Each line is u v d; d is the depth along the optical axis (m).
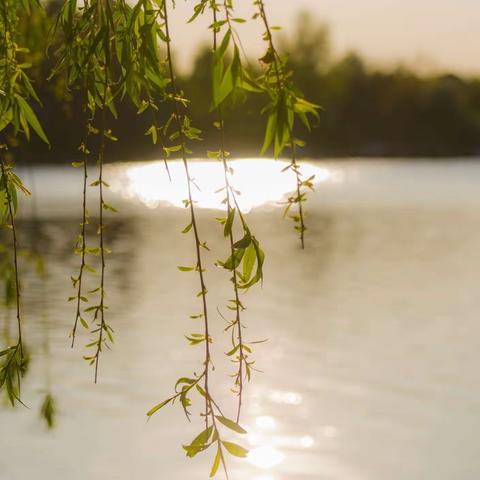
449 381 13.30
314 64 57.44
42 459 9.68
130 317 18.38
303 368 14.10
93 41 2.28
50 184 78.50
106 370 13.46
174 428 10.98
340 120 113.06
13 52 2.43
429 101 116.00
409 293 21.95
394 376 13.62
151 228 40.06
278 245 33.12
